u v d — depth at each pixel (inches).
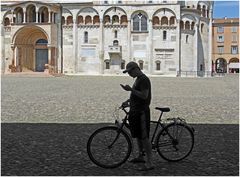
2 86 1724.9
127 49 3722.9
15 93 1322.6
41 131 583.5
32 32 3745.1
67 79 2620.6
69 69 3809.1
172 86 1829.5
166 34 3676.2
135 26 3722.9
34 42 3811.5
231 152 447.5
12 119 711.7
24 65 3786.9
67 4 3779.5
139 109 380.5
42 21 3769.7
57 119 714.2
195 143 495.8
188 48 3725.4
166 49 3673.7
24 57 3786.9
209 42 4010.8
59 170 368.8
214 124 660.7
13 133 565.3
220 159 414.9
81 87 1692.9
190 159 415.2
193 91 1483.8
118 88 1636.3
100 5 3735.2
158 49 3683.6
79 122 676.7
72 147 471.5
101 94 1306.6
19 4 3732.8
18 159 410.0
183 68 3703.3
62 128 611.8
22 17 3774.6
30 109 864.3
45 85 1829.5
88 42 3779.5
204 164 394.3
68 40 3804.1
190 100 1101.1
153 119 709.3
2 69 3818.9
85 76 3348.9
